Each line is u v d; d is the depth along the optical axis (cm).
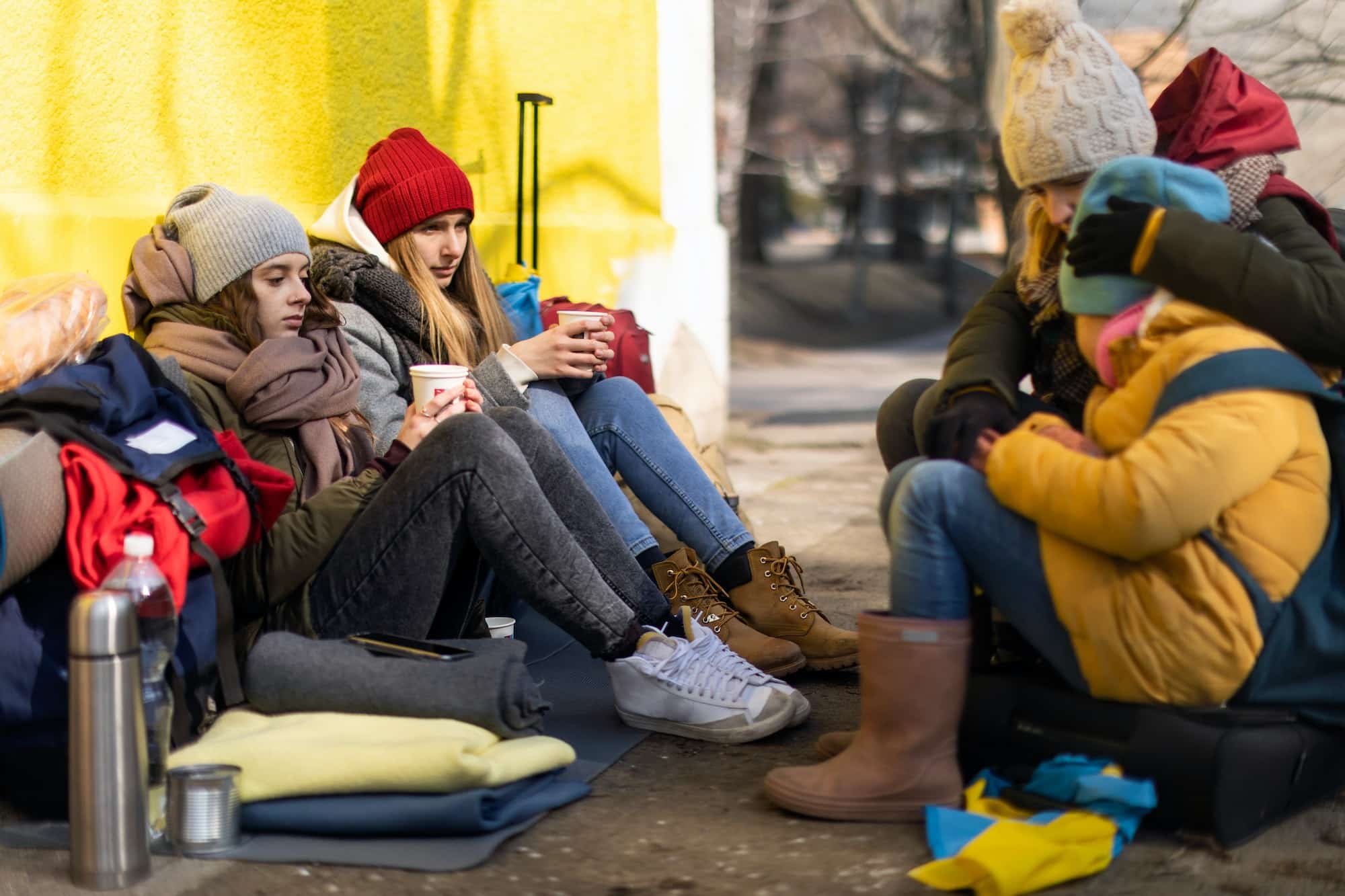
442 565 288
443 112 528
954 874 225
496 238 547
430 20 516
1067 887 225
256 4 429
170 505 257
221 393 328
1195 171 246
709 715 310
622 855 244
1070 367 278
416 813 244
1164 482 222
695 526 365
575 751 303
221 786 242
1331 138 748
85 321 290
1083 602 238
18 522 239
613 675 316
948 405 272
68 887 225
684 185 668
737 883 231
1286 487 236
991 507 244
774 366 1948
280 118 443
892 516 254
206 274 336
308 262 346
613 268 611
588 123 605
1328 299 234
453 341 383
